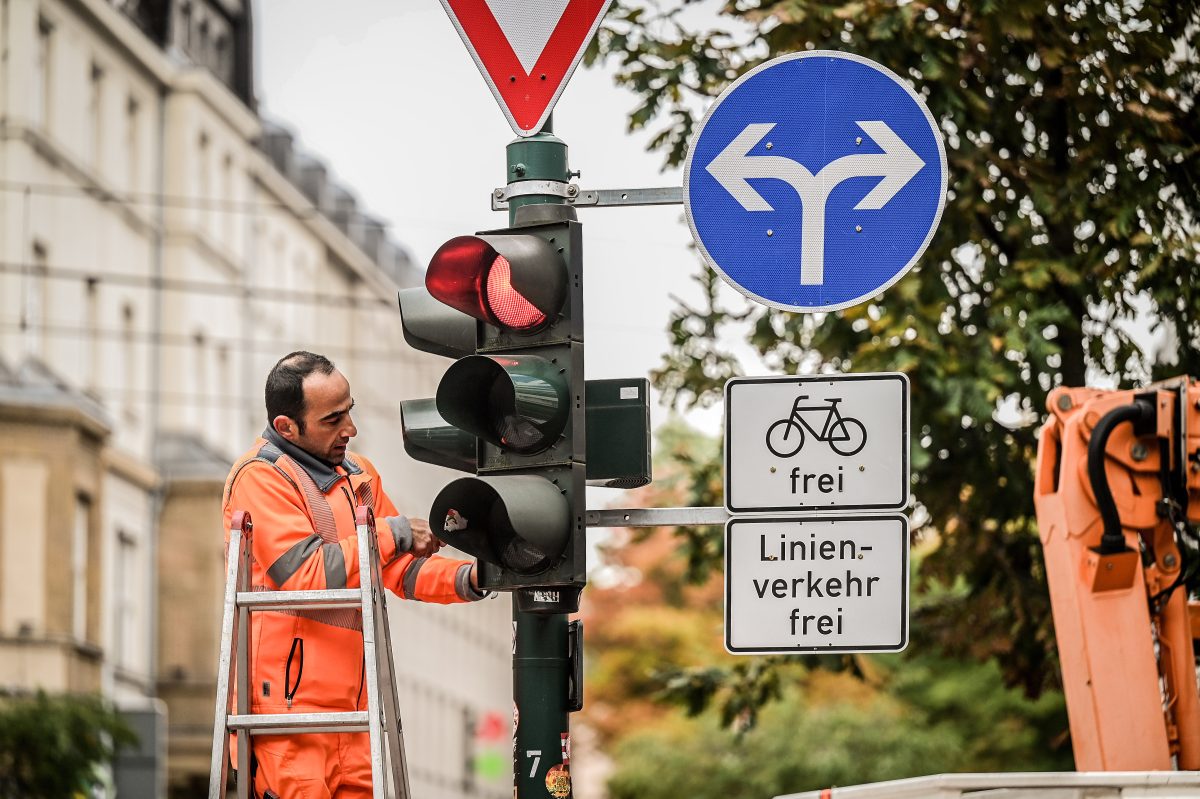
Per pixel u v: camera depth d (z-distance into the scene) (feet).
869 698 340.18
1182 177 104.99
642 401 62.54
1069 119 106.22
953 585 114.52
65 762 232.32
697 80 111.34
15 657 297.33
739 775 333.21
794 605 61.31
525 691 63.36
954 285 109.91
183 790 337.72
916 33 103.09
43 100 320.29
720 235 65.21
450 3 67.26
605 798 368.48
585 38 66.85
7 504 301.22
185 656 340.80
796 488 61.87
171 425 353.10
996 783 51.24
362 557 58.90
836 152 65.10
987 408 103.71
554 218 63.16
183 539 347.15
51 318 320.09
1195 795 50.57
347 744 61.31
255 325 400.88
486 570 62.23
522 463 62.18
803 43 106.52
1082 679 63.87
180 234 362.12
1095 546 64.18
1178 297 102.27
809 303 64.85
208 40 382.63
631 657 418.92
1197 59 106.22
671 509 62.13
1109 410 64.49
